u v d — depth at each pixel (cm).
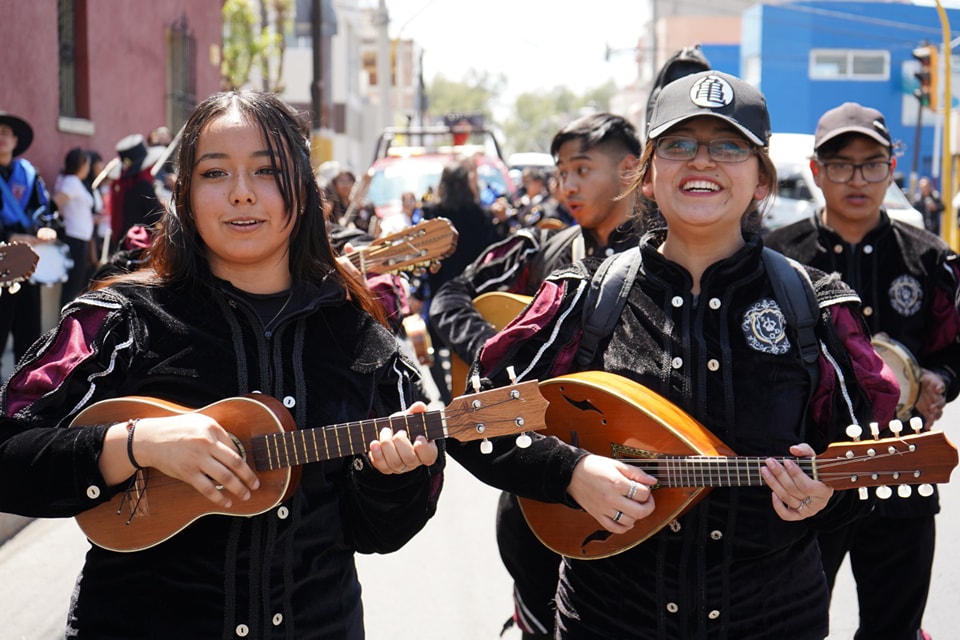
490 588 565
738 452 278
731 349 280
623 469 270
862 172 422
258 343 262
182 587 253
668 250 294
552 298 299
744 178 284
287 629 257
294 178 265
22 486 245
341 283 276
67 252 888
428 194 1329
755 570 279
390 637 505
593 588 291
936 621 511
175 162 272
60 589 558
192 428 242
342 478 270
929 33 3850
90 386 256
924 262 419
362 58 6438
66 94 1320
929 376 396
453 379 452
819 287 286
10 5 1121
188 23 1783
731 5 5434
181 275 263
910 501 391
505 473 284
